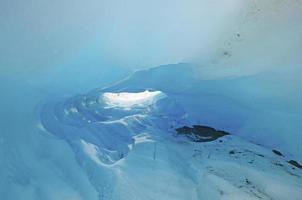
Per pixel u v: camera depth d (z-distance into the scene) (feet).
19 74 30.50
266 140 23.90
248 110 27.07
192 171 17.28
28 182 16.79
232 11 36.65
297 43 31.22
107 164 18.16
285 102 26.89
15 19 34.58
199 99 28.99
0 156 18.92
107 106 27.12
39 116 24.04
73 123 23.43
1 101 25.98
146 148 19.12
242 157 19.25
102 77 33.24
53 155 18.93
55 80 31.22
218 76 32.01
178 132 23.16
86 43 34.47
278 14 34.94
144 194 15.14
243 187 15.83
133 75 33.73
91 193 15.60
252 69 31.14
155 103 27.86
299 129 24.14
